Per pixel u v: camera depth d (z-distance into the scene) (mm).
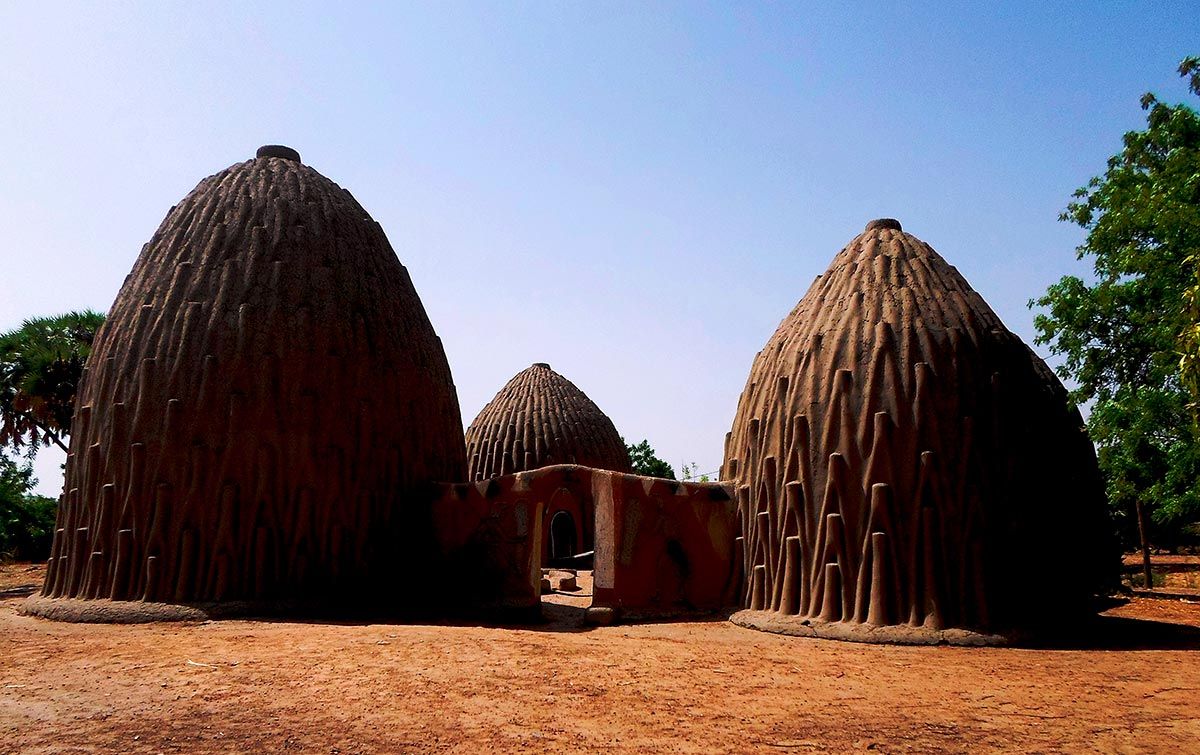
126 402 14039
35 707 6922
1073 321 18891
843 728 6535
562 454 25172
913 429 12109
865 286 13641
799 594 12523
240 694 7355
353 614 13555
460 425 18156
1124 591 20844
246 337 14211
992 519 11930
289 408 14148
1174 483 17453
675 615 14055
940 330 12766
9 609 14945
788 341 14141
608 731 6352
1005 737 6328
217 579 13203
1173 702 7629
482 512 14930
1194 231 15859
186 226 15688
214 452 13656
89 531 13883
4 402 25484
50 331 25812
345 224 16484
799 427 12922
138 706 6941
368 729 6285
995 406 12461
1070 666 9594
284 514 13773
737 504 14922
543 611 15578
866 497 12094
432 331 17766
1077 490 15008
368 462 14719
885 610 11562
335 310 15078
